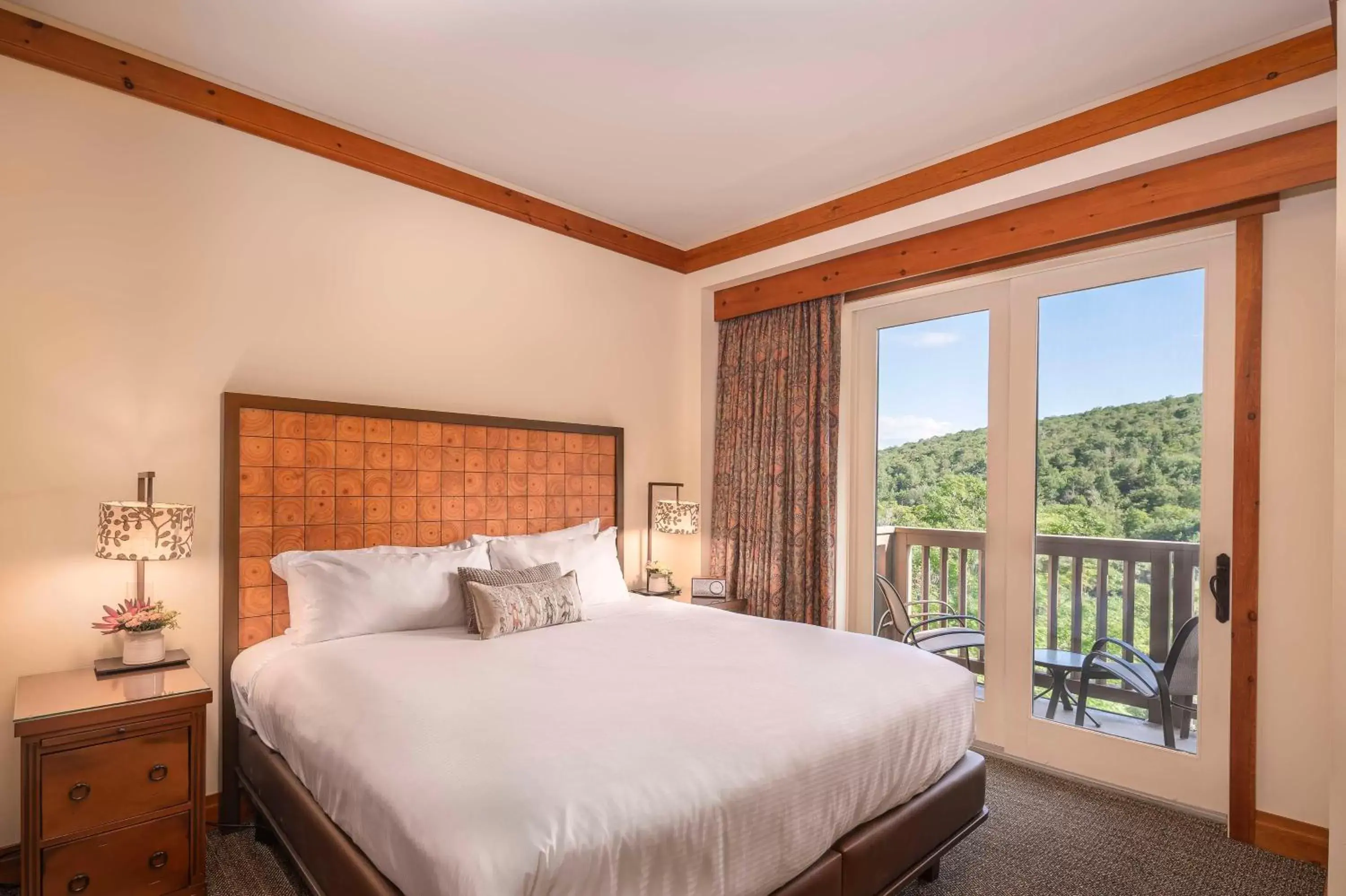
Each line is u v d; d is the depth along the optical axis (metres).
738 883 1.53
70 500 2.45
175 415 2.67
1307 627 2.54
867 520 4.05
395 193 3.31
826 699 2.01
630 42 2.48
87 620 2.47
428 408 3.40
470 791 1.42
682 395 4.67
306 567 2.73
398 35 2.46
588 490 4.04
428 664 2.27
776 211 4.05
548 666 2.27
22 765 1.93
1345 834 1.48
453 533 3.43
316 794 1.86
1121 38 2.43
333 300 3.10
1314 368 2.55
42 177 2.43
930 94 2.79
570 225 3.99
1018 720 3.37
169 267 2.67
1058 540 3.29
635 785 1.47
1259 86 2.48
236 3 2.30
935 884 2.31
